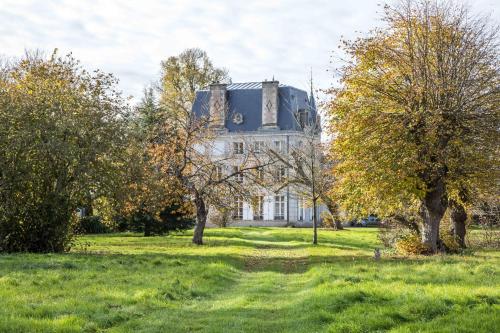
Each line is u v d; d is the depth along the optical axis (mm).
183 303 12562
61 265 18719
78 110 26672
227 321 10516
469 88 26422
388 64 28062
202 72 79188
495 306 10445
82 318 10047
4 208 25266
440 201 27453
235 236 47875
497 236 32844
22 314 10344
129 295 12891
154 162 35750
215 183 37219
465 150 25703
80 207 28375
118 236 46812
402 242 28516
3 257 22203
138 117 44312
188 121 38375
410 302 11055
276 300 13297
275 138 74938
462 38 27203
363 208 28812
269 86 76500
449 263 19703
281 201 75125
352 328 9297
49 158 25703
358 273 16969
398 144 25562
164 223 45969
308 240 43812
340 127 27781
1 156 25234
